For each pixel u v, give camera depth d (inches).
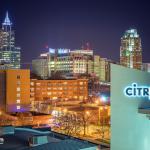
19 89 6707.7
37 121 5285.4
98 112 5831.7
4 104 6589.6
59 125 4970.5
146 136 1934.1
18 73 6712.6
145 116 1927.9
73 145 1780.3
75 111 5767.7
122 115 1940.2
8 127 2325.3
